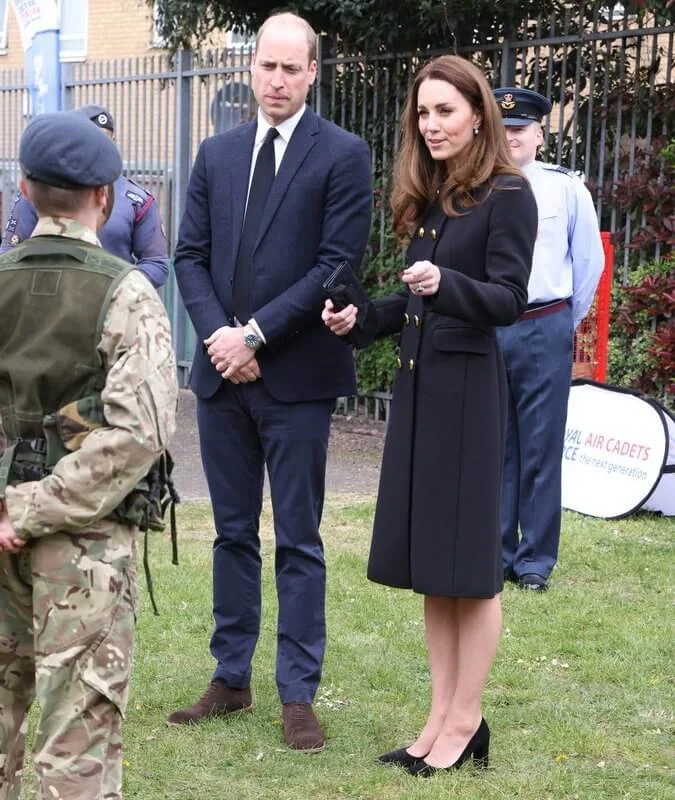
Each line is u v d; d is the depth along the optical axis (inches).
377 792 164.4
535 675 208.1
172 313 536.1
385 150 446.9
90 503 121.5
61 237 126.8
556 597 254.2
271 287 183.2
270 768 171.6
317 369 183.6
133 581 128.6
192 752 176.6
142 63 562.9
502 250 163.6
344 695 199.3
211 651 192.7
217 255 188.4
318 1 429.1
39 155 125.3
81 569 124.0
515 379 261.7
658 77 388.2
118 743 126.9
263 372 182.1
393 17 418.0
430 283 157.1
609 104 396.2
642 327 383.2
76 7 813.9
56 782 122.8
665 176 382.3
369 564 171.3
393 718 190.5
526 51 411.5
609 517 325.1
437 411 165.2
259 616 192.9
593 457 333.1
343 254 182.1
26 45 413.7
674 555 289.0
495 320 161.0
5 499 122.9
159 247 260.8
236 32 480.7
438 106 164.1
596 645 223.6
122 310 123.3
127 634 126.9
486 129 165.9
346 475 376.8
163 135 535.8
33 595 126.3
